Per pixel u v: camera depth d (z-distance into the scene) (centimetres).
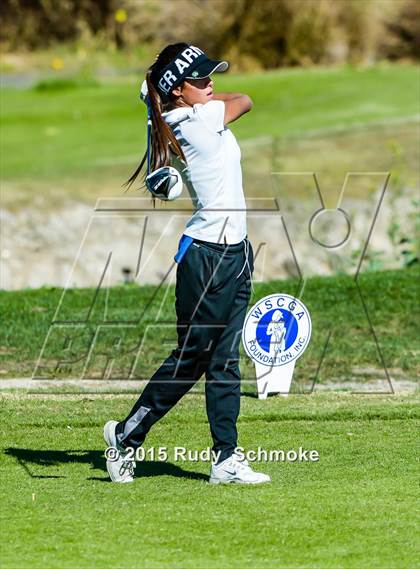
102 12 9650
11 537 1509
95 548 1473
